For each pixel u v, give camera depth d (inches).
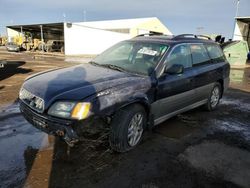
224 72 220.4
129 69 150.1
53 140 144.3
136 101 131.0
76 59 852.6
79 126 109.2
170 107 160.6
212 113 214.4
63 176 110.1
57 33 1736.0
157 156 131.6
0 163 118.2
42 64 599.5
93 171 114.8
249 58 895.1
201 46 194.7
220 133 168.6
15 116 183.3
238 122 193.0
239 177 115.9
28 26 1417.3
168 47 158.1
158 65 147.6
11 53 1064.2
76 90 114.9
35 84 126.4
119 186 104.7
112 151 133.9
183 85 165.3
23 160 121.8
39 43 1384.1
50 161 121.9
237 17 1011.9
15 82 321.1
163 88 147.8
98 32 1288.1
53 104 111.3
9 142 140.1
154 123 150.5
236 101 264.4
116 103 120.7
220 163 127.7
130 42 178.1
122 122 125.7
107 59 170.1
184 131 169.0
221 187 107.8
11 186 102.0
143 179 110.5
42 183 104.7
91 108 110.8
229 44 694.5
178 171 118.3
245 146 149.7
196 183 109.7
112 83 125.6
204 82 191.6
